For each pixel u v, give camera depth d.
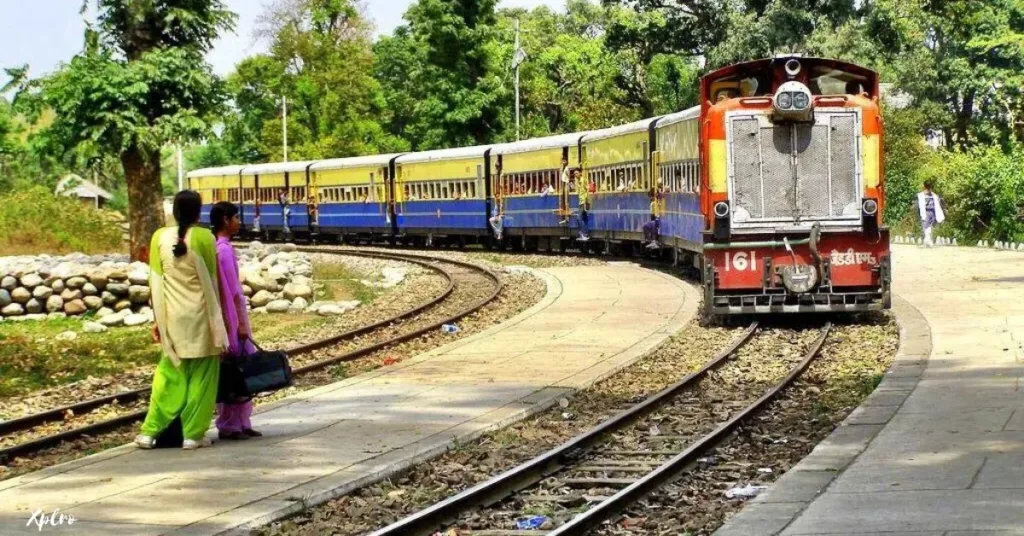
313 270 35.16
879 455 9.65
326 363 17.47
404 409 13.07
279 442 11.39
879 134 19.41
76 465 10.52
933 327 17.36
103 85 25.09
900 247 35.94
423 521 8.38
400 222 49.75
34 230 36.12
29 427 13.63
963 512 7.72
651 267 32.00
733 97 19.89
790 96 19.00
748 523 7.84
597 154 36.66
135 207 26.25
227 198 63.91
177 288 11.00
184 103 26.22
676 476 9.88
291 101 84.94
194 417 11.09
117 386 16.77
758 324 19.56
